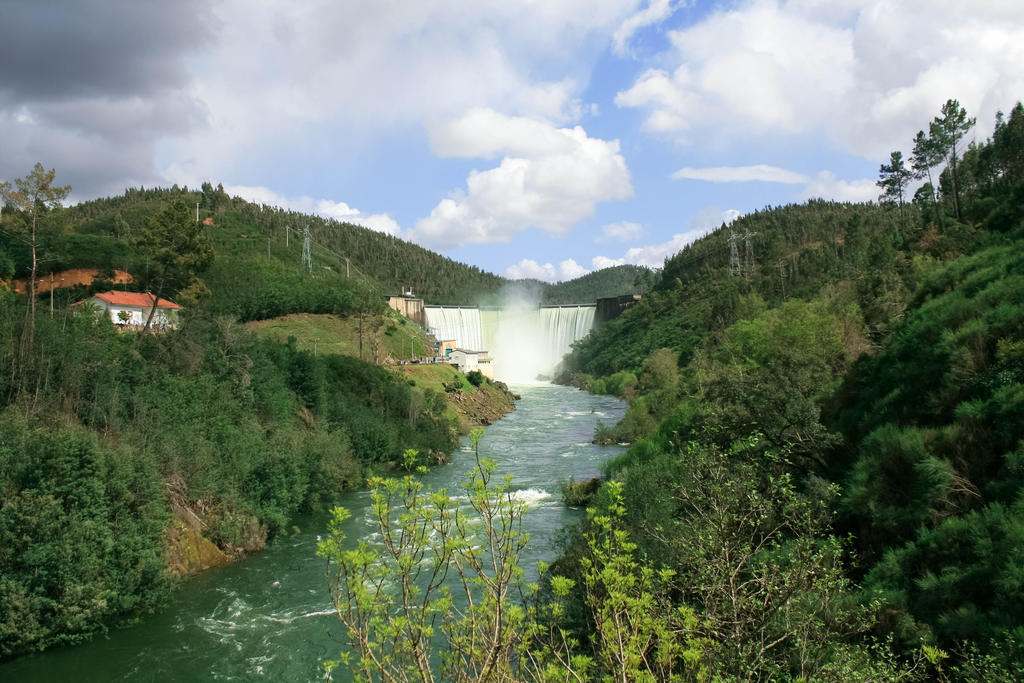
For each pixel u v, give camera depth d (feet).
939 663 48.34
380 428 198.90
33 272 143.23
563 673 27.37
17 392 119.24
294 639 87.45
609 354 530.68
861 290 199.41
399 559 24.68
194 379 156.04
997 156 255.09
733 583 38.73
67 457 97.66
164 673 79.15
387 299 559.38
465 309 645.51
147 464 110.32
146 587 97.50
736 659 34.83
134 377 139.54
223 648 85.15
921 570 58.75
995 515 56.85
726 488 52.49
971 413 69.00
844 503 72.95
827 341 144.87
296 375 195.31
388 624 23.84
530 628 27.14
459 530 26.37
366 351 338.54
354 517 142.51
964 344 78.33
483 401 330.34
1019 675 42.09
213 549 116.47
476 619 26.32
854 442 86.43
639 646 27.81
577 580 64.49
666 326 512.22
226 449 136.67
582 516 132.67
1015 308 77.66
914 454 69.62
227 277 369.71
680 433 110.42
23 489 92.99
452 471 192.85
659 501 78.59
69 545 89.45
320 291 394.11
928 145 272.10
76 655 83.35
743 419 87.61
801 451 87.81
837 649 42.75
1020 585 49.49
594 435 255.09
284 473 142.92
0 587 83.71
